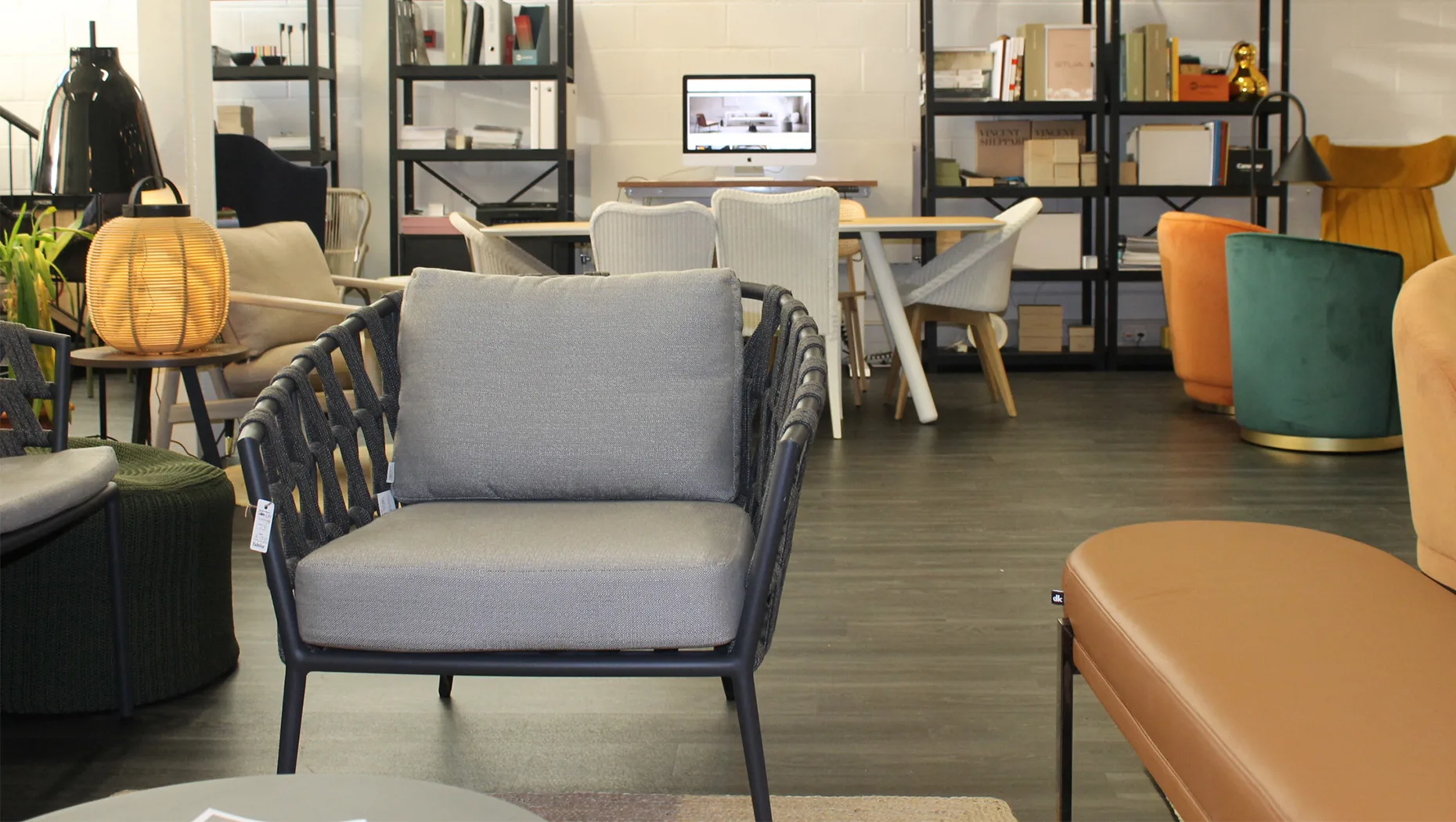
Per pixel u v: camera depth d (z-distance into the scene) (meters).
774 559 1.25
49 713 1.80
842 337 6.41
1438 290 1.37
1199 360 4.57
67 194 3.04
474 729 1.75
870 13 6.32
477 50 6.05
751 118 6.09
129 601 1.80
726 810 1.47
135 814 0.77
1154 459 3.75
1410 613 1.10
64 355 1.75
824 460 3.81
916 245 6.42
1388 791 0.79
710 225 4.07
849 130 6.39
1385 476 3.42
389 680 1.95
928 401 4.52
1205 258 4.44
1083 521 2.97
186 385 2.81
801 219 4.10
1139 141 6.01
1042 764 1.61
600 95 6.40
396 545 1.32
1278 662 0.99
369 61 6.27
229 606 1.99
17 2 6.18
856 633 2.15
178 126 3.67
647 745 1.69
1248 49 6.02
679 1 6.35
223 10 6.34
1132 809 1.48
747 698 1.26
